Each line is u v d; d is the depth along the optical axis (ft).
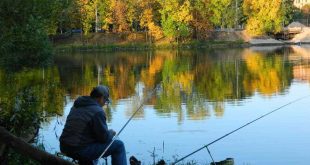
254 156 47.62
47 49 71.77
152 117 69.92
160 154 47.32
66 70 153.89
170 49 277.85
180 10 293.64
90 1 288.51
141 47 280.92
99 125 22.04
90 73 144.36
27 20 57.57
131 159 29.25
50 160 14.92
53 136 50.88
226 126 63.16
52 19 71.72
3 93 57.21
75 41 278.46
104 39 285.64
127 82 122.31
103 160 37.60
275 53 232.94
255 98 91.30
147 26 297.74
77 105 22.57
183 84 117.08
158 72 149.07
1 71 71.41
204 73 145.28
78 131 22.00
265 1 325.83
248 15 334.85
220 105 82.48
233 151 49.62
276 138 55.21
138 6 297.94
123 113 73.46
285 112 73.15
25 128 35.55
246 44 305.12
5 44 55.88
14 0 55.31
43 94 78.59
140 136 56.29
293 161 46.29
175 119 68.33
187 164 42.52
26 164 26.91
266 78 128.36
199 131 59.47
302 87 106.93
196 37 304.30
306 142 53.16
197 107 80.07
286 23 355.97
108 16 290.97
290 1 374.02
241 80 125.18
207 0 310.24
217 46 295.89
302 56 208.64
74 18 271.08
